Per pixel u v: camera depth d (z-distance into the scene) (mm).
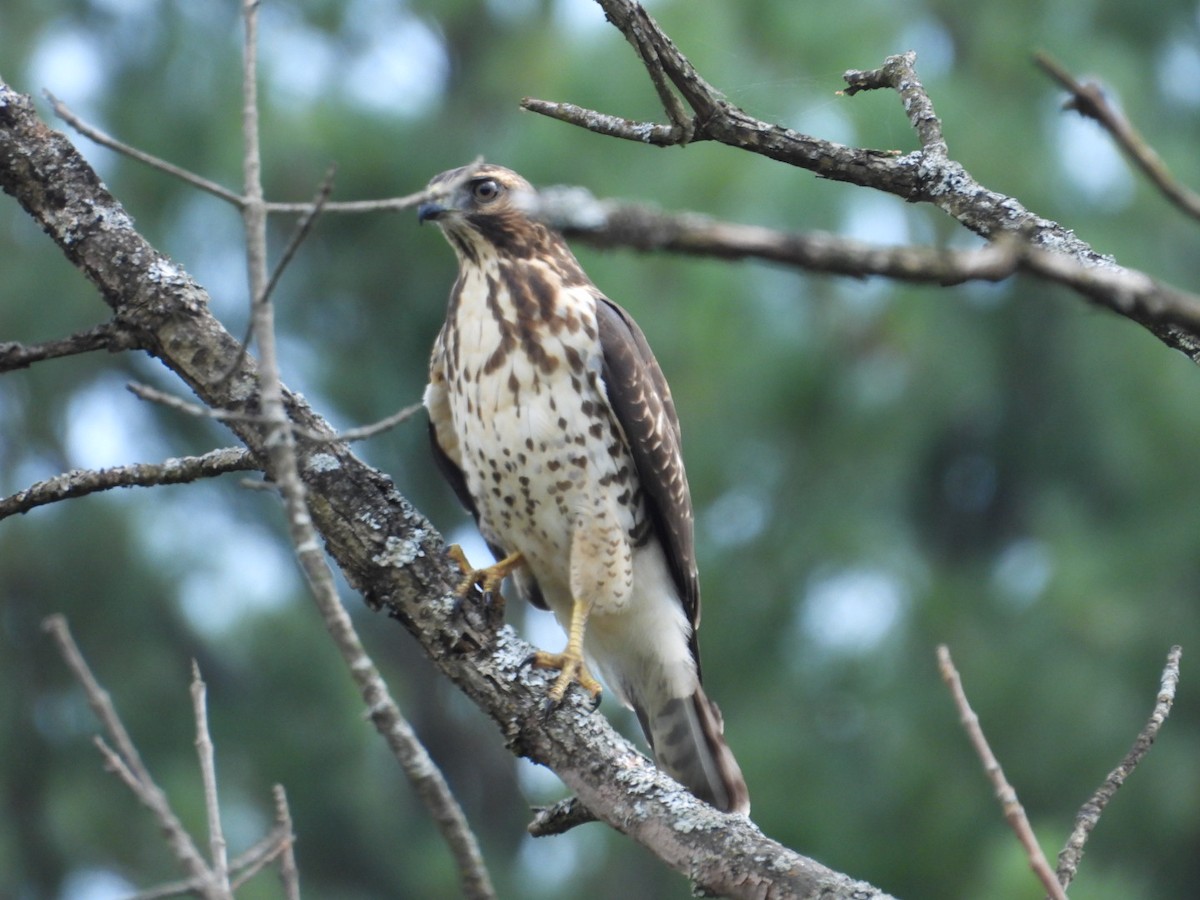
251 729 15094
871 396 14234
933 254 2689
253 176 3939
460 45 17031
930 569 14461
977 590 14445
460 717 17828
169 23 15969
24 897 14266
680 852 4770
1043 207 13688
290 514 3658
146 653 15109
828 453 14430
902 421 14312
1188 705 13945
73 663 3846
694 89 4848
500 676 5172
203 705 4195
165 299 5082
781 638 14375
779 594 14367
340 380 15992
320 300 16328
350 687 15594
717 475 14273
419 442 16359
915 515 15148
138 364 15914
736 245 2631
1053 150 13922
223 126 15508
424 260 16094
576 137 13734
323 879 15062
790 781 13820
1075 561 14164
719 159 13211
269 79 15727
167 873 14141
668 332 14234
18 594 15039
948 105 13844
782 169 12977
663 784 4957
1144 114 14531
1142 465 14633
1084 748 13492
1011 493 15148
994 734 13742
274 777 15008
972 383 14344
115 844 14234
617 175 13477
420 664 17750
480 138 15805
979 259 2711
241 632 15250
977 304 14719
